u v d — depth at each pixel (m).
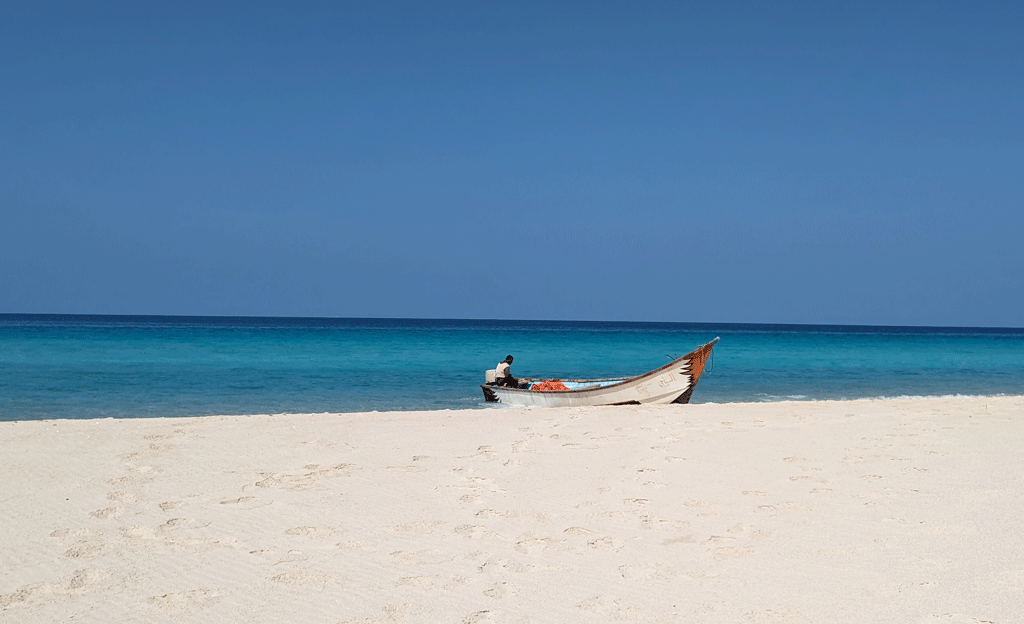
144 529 6.06
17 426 11.02
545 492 7.26
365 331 86.44
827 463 8.64
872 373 31.30
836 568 5.14
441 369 30.83
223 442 9.82
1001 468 8.34
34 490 7.27
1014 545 5.59
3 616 4.38
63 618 4.36
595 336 81.62
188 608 4.50
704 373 30.98
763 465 8.52
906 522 6.21
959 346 62.12
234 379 25.75
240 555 5.44
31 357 34.62
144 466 8.34
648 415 13.15
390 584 4.88
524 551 5.53
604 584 4.87
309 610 4.47
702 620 4.32
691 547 5.61
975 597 4.60
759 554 5.43
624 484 7.59
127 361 32.84
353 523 6.23
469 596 4.68
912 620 4.28
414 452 9.28
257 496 7.08
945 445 9.82
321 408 18.89
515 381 20.17
